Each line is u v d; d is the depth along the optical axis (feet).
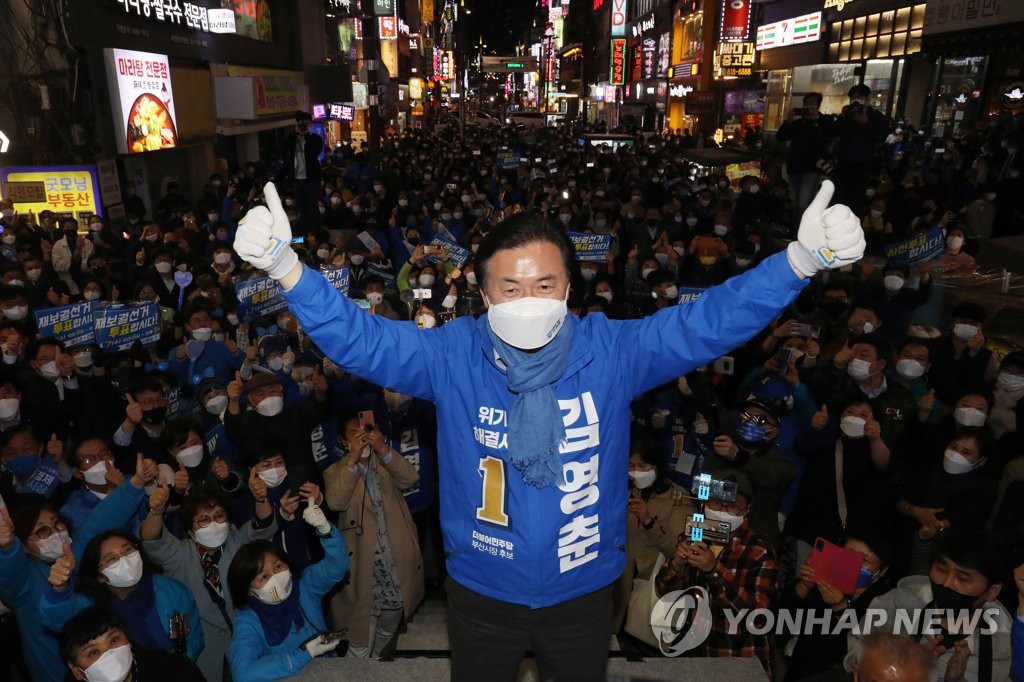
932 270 33.83
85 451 16.35
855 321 23.99
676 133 162.91
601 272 38.65
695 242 40.14
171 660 12.12
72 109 50.55
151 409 20.11
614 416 6.36
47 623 12.67
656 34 197.88
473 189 67.51
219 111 75.56
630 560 14.74
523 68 410.52
